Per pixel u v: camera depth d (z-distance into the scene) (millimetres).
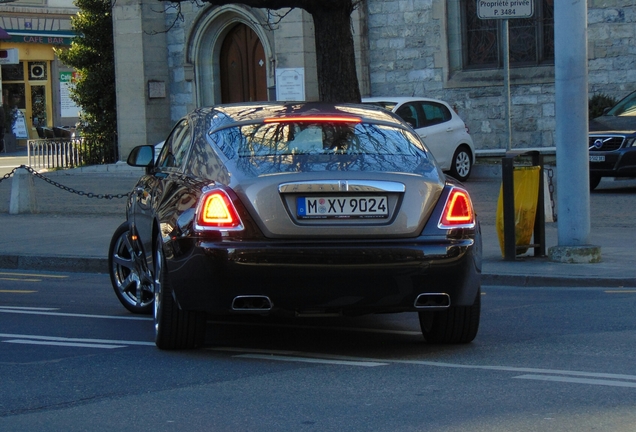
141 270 10883
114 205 22969
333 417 6461
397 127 9258
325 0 17609
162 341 8781
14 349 9000
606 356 8359
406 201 8164
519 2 17219
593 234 16438
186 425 6336
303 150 8641
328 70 17906
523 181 14234
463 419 6344
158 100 33562
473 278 8352
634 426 6113
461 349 8867
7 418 6562
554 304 11258
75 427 6332
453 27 30266
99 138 35469
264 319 10594
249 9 31719
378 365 8148
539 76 29172
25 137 55750
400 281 8062
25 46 55719
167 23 33656
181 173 9016
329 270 7945
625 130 22328
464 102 30156
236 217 8023
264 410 6672
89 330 10008
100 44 35719
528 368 7926
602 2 28234
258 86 33125
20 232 18500
